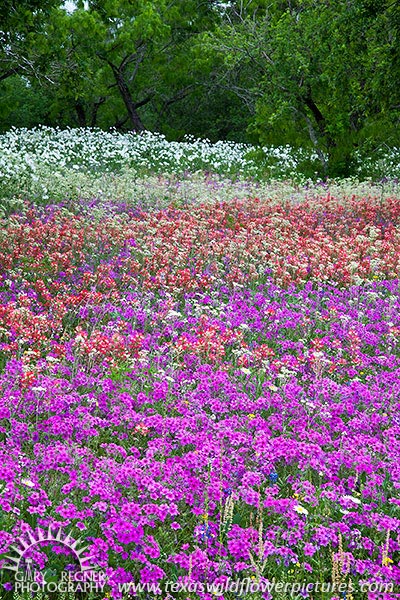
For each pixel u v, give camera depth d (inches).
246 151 1103.0
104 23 1255.5
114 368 243.0
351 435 221.3
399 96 795.4
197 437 200.8
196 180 789.9
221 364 267.6
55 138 1080.2
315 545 161.3
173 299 353.7
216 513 171.3
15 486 162.1
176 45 1488.7
